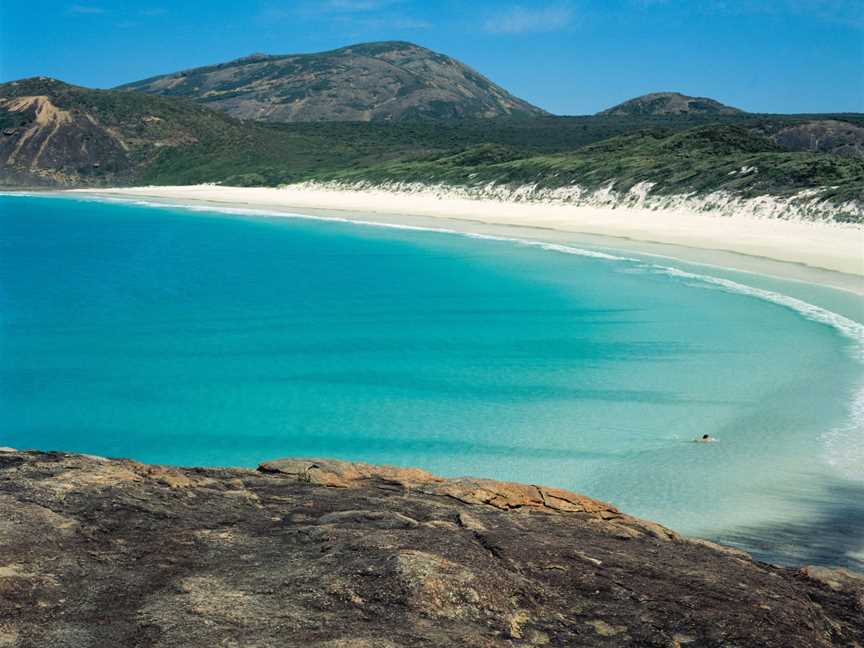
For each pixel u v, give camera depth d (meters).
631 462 18.11
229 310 40.59
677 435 19.83
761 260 47.94
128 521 8.45
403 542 7.95
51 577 7.03
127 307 42.22
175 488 9.73
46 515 8.20
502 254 57.50
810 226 57.78
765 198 65.75
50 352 32.12
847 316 32.72
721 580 8.13
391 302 41.38
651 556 8.84
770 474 17.08
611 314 35.62
